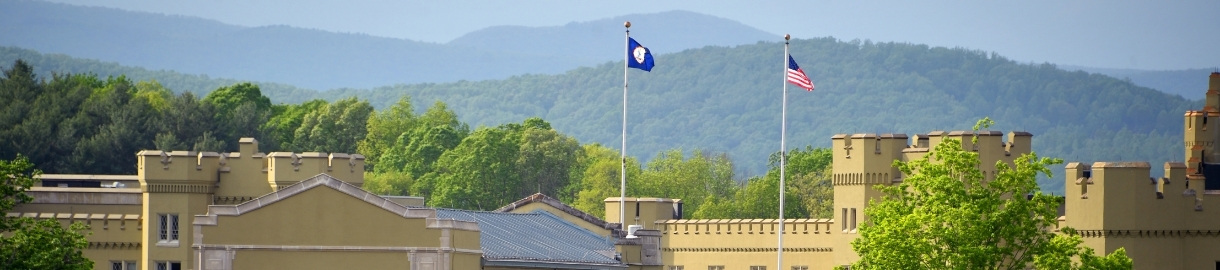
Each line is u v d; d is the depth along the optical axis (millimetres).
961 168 117625
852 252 152375
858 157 151500
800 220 160250
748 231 165750
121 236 131500
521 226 130250
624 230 149875
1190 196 130125
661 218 175125
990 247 114375
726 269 167250
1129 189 129250
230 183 129375
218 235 104188
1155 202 129625
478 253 109562
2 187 103000
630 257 126188
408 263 104562
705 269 169125
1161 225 129750
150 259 128750
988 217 114875
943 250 114875
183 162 128500
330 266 104438
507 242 120875
